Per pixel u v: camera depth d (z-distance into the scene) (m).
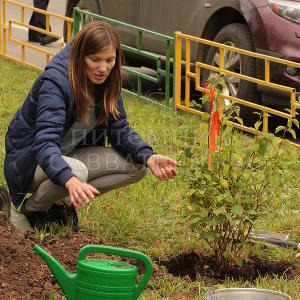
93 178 5.61
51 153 4.85
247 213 5.20
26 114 5.45
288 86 8.78
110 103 5.36
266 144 5.15
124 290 3.94
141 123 9.27
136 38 10.85
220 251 5.35
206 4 9.78
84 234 5.67
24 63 12.73
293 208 6.69
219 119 5.26
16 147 5.51
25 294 4.64
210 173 5.18
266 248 5.73
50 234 5.46
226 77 9.48
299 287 5.11
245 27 9.30
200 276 5.19
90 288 3.96
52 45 14.84
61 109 5.11
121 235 5.84
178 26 10.25
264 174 5.23
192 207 5.23
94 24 5.14
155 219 6.22
